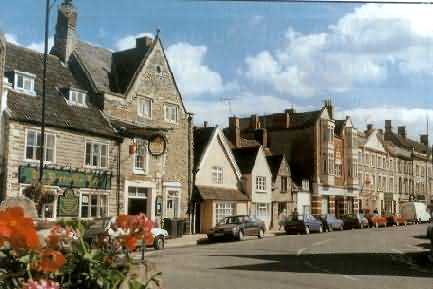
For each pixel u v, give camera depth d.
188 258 19.91
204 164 38.09
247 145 51.69
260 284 13.16
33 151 24.86
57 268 4.52
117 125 30.02
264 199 45.19
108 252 5.31
